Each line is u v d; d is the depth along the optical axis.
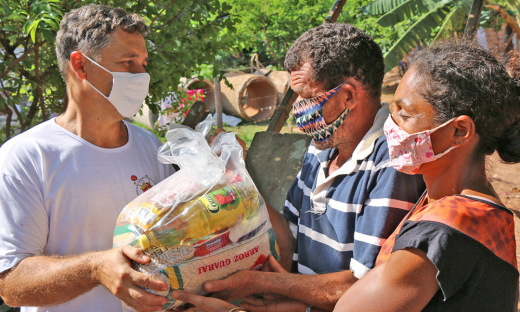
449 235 1.11
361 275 1.56
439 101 1.19
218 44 3.96
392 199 1.54
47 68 3.83
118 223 1.61
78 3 3.27
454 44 1.28
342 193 1.70
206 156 1.63
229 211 1.55
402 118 1.27
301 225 1.91
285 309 1.66
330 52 1.65
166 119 8.00
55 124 1.79
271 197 2.56
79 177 1.73
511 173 6.89
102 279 1.49
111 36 1.71
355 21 11.97
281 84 12.12
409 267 1.14
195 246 1.51
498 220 1.16
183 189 1.56
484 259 1.13
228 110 11.72
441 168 1.27
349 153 1.76
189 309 1.58
